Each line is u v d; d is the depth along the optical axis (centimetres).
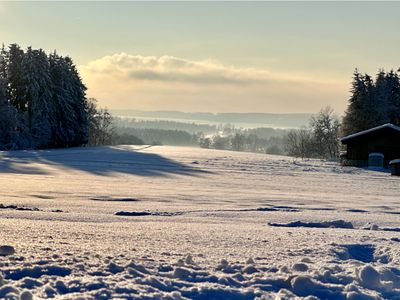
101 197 2000
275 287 437
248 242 682
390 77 8000
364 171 4953
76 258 499
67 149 7250
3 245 530
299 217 1314
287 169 4859
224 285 427
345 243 679
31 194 2033
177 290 406
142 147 8881
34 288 388
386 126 5603
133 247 608
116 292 384
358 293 416
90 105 10106
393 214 1600
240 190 2717
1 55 7519
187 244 654
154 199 2000
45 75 7419
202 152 7706
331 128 9475
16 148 6919
